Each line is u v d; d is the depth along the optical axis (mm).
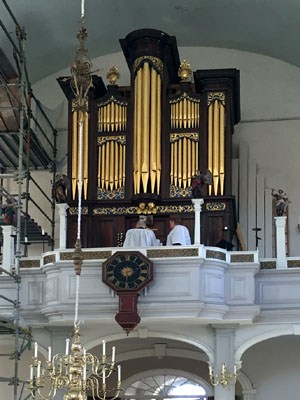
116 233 22469
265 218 25078
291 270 20359
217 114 22984
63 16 24719
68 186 21812
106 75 24969
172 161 22750
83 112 14250
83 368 14734
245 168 25516
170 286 19422
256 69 26594
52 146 25969
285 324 20359
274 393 23750
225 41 26547
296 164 25562
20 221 21469
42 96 27109
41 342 21000
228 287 19953
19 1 23062
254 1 24109
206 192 22391
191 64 26906
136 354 23938
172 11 25328
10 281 20625
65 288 19719
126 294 19156
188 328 20656
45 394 24062
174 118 23078
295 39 25109
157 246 19641
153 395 24859
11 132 22719
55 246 25531
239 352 20328
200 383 24438
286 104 26141
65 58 26953
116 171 22797
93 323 20203
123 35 26500
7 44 24344
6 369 24656
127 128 23141
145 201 22281
